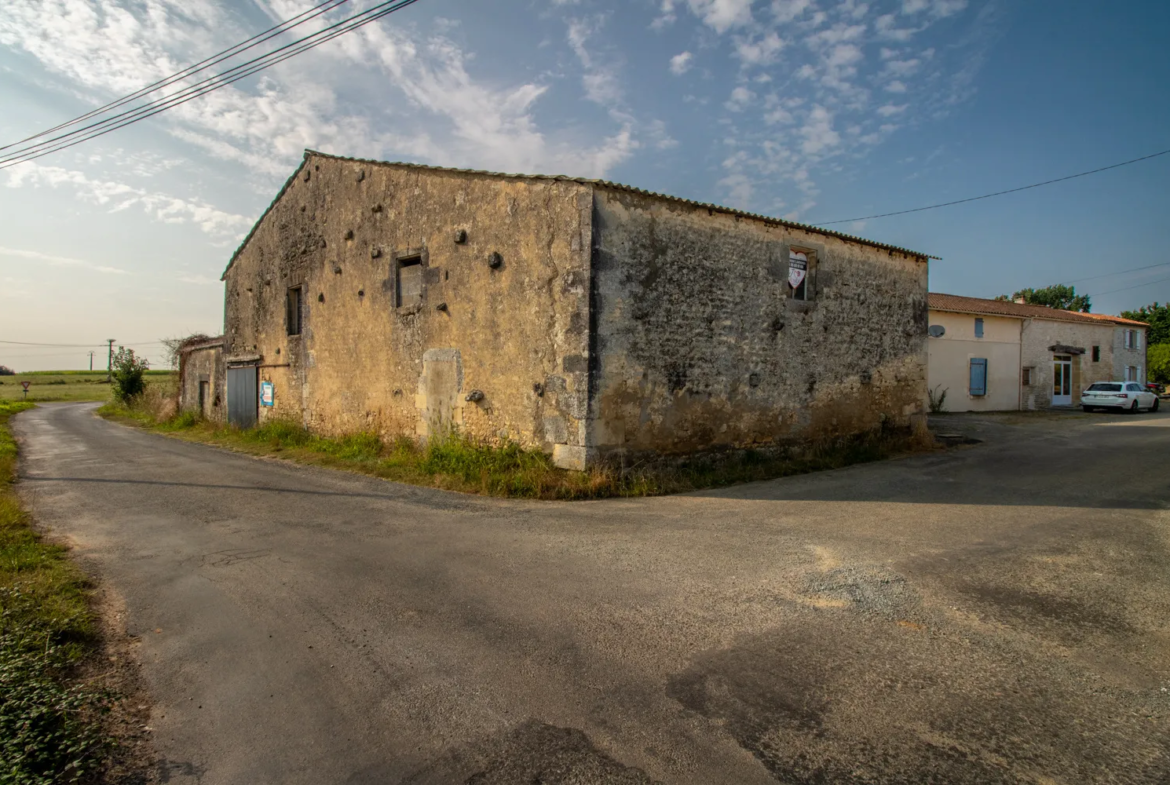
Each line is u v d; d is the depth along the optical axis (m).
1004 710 2.69
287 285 14.75
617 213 8.35
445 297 10.11
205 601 4.17
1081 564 4.67
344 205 12.70
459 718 2.68
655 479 8.31
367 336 12.00
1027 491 7.64
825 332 11.18
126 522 6.55
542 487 7.71
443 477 8.59
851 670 3.04
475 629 3.59
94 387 61.47
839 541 5.34
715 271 9.48
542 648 3.33
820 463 9.88
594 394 8.09
